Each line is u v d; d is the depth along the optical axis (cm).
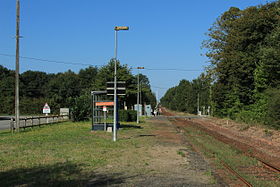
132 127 3425
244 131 3173
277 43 3388
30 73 10469
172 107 16125
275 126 2889
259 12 3984
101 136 2350
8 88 8569
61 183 927
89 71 10519
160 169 1183
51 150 1572
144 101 8975
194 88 11338
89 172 1102
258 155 1578
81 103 4119
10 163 1225
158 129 3375
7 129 2905
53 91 9544
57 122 3731
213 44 5581
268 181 998
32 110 7625
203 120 5809
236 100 4572
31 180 963
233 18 5456
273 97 3005
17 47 2544
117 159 1371
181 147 1852
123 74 4934
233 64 4250
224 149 1773
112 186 913
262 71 3609
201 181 991
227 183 966
